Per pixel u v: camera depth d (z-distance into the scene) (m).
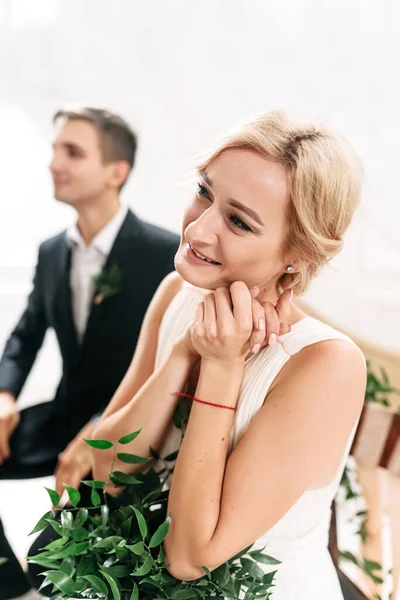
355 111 3.26
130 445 1.22
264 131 1.00
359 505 1.92
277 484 1.03
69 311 2.08
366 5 3.14
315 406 1.05
